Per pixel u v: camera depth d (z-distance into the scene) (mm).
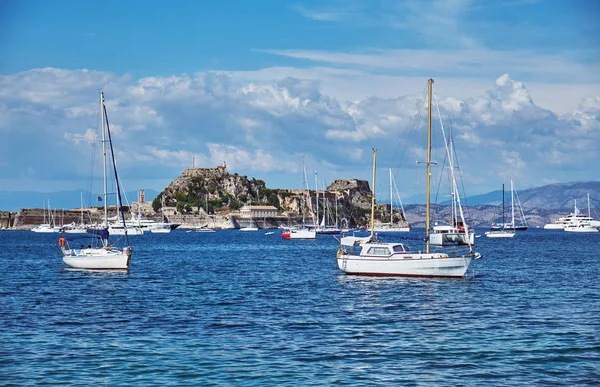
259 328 42531
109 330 41844
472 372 32312
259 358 34656
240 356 35031
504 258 109812
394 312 48875
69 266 86062
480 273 79438
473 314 47812
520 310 49500
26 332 41125
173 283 69438
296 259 111625
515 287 63656
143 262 104250
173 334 40594
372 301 54469
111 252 82625
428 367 33094
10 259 110375
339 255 73562
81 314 48188
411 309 50219
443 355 35375
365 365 33438
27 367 32938
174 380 30938
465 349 36625
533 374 31953
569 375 31812
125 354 35438
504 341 38531
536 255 119062
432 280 68500
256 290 62750
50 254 127125
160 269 88375
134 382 30625
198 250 148250
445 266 69688
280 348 36844
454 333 40844
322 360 34312
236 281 71500
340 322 44688
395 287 63281
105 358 34594
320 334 40625
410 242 190250
